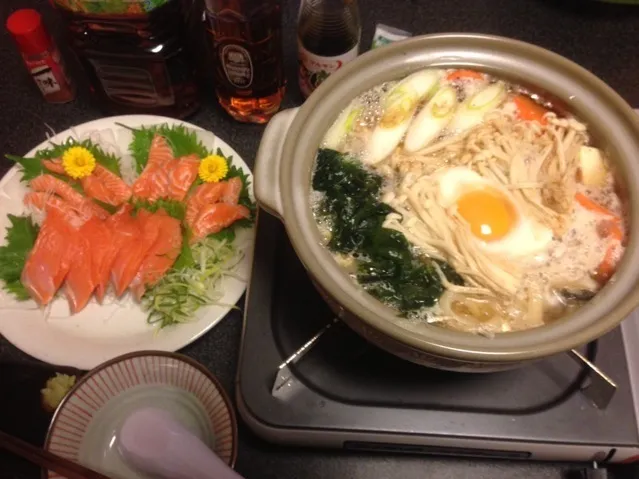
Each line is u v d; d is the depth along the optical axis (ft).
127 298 1.77
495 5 2.21
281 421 1.40
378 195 1.32
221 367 1.67
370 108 1.40
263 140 1.28
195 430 1.43
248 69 1.83
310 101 1.29
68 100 2.10
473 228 1.28
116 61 1.85
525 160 1.35
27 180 1.93
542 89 1.37
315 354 1.48
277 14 1.78
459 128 1.40
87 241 1.82
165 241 1.80
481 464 1.52
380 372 1.46
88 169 1.93
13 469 1.48
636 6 2.19
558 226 1.27
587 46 2.12
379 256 1.23
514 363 1.08
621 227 1.25
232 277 1.78
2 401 1.60
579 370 1.45
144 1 1.66
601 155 1.31
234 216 1.82
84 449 1.41
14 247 1.83
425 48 1.38
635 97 2.02
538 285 1.22
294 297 1.56
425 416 1.41
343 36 1.80
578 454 1.41
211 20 1.74
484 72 1.41
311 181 1.31
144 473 1.39
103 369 1.46
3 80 2.14
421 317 1.17
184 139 1.96
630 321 1.48
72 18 1.73
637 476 1.47
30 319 1.72
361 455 1.53
